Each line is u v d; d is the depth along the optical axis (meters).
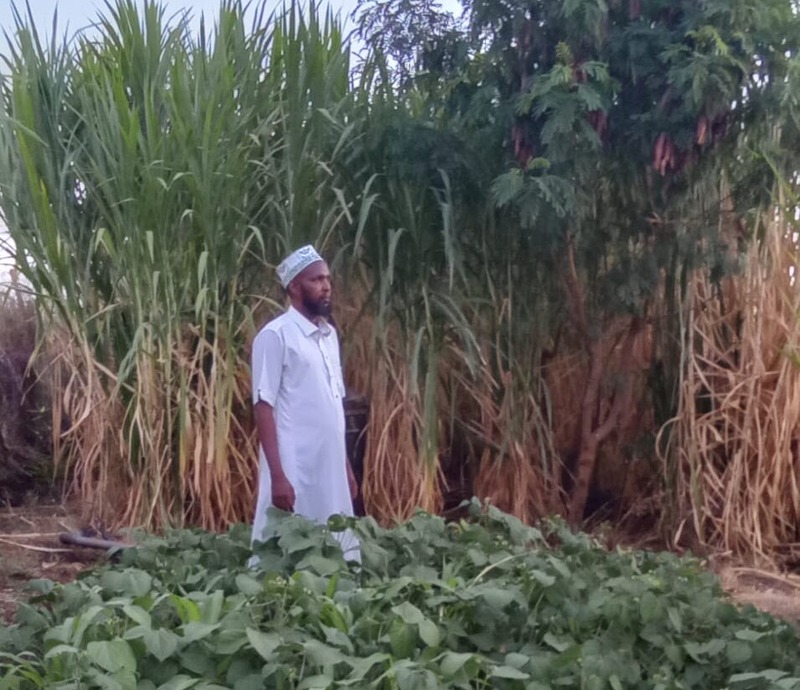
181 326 6.08
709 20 5.58
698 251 6.10
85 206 6.22
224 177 5.89
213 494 6.09
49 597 3.74
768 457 6.29
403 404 6.25
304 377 4.50
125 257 5.91
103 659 2.89
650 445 6.75
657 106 5.69
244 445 6.29
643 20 5.79
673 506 6.48
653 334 6.69
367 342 6.43
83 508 6.45
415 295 6.32
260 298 6.13
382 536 4.16
